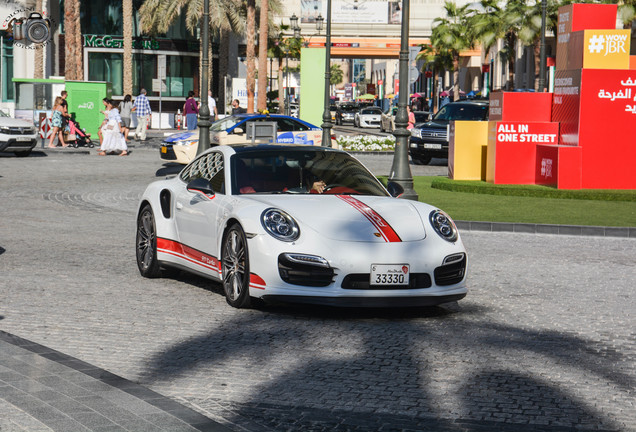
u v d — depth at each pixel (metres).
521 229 15.19
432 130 31.11
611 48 21.47
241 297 8.30
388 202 8.67
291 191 8.88
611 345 7.22
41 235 13.53
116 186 21.53
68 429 4.73
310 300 7.77
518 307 8.77
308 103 39.19
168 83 58.88
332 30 86.06
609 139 21.23
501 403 5.58
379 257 7.79
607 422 5.24
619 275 10.90
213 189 9.14
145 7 55.62
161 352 6.76
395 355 6.77
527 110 22.62
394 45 86.44
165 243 9.85
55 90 36.41
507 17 65.75
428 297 8.00
